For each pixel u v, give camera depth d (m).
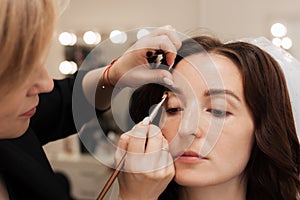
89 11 1.89
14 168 0.66
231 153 0.73
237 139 0.73
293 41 1.61
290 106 0.79
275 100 0.76
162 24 1.83
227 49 0.77
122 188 0.68
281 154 0.77
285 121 0.78
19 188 0.68
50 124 0.90
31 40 0.41
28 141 0.75
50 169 0.77
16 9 0.39
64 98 0.90
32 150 0.75
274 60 0.79
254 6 1.66
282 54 0.86
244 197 0.82
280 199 0.81
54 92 0.90
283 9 1.62
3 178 0.67
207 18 1.71
